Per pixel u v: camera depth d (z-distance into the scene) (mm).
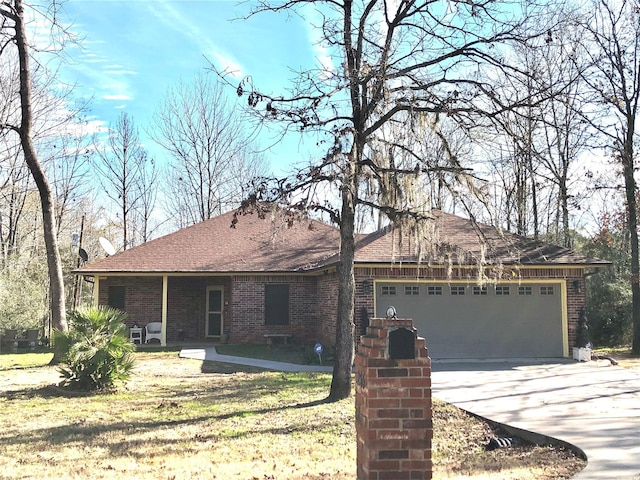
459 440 8555
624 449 6965
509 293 19250
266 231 25906
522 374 15383
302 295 23281
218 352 20469
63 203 38031
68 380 12922
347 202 10883
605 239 27672
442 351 18797
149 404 11273
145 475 6559
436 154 10914
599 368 16719
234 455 7527
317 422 9430
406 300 18844
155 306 24406
